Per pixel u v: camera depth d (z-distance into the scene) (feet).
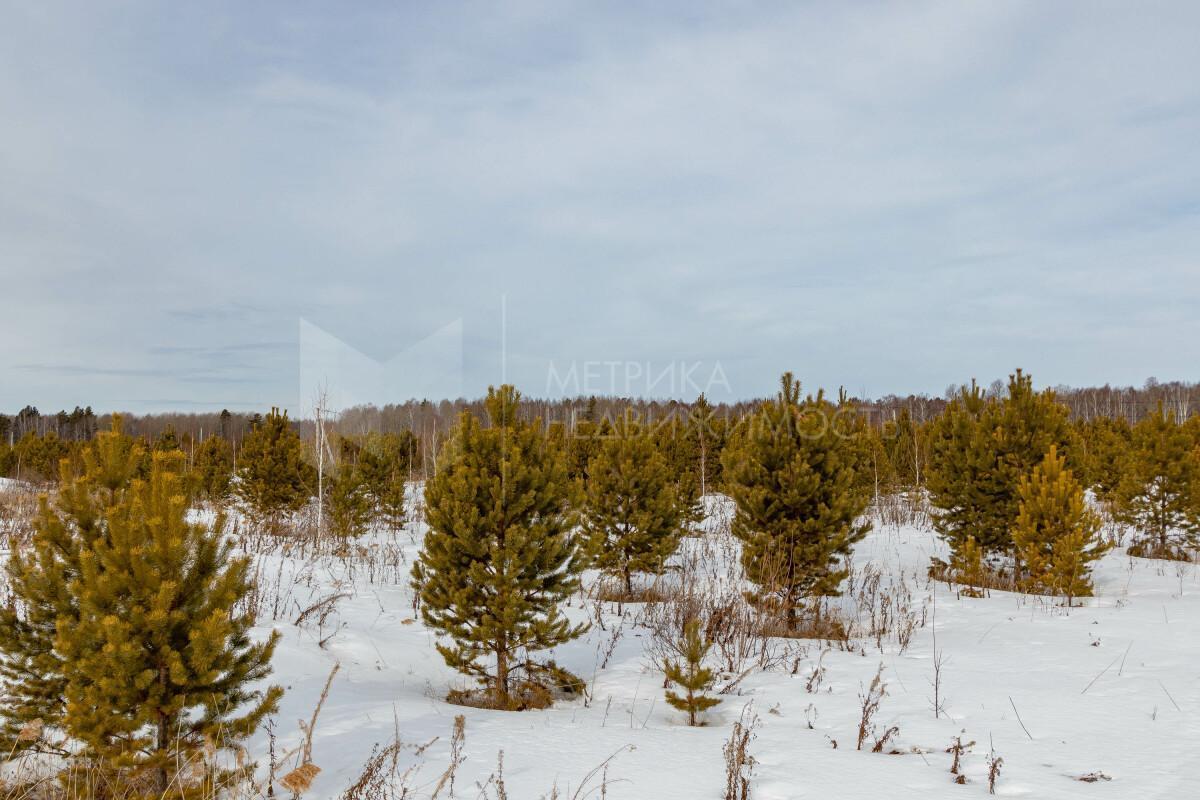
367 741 17.94
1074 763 16.30
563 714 22.44
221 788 14.12
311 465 53.11
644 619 36.19
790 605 35.99
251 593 31.37
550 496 25.16
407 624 33.55
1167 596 40.22
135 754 14.33
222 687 15.06
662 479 43.19
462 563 24.68
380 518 63.00
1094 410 211.00
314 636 28.68
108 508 14.80
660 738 19.21
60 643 13.60
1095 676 24.27
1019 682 23.98
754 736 19.42
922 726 19.70
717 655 29.32
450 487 24.89
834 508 36.06
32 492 62.85
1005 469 46.37
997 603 39.70
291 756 16.66
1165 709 20.22
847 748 18.21
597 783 15.38
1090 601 39.45
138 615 13.80
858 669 26.91
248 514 57.26
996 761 15.01
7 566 15.06
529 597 25.03
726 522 62.75
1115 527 65.21
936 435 57.77
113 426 16.20
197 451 78.64
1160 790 14.44
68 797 13.75
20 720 14.66
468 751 17.48
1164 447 55.21
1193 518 53.78
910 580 48.24
